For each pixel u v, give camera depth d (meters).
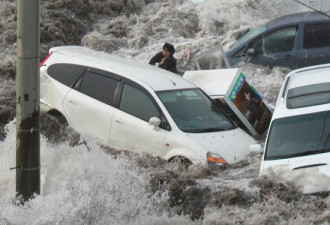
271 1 42.22
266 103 27.58
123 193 16.56
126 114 22.20
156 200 16.91
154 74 23.72
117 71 23.28
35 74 16.69
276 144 17.92
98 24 41.69
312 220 14.89
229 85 24.58
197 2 44.44
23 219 15.73
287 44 31.12
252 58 31.64
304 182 16.31
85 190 16.25
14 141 22.03
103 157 19.59
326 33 30.52
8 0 43.50
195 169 19.22
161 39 39.62
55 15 40.59
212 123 22.19
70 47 27.38
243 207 16.11
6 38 38.66
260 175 17.23
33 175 16.94
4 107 27.52
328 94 19.31
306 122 18.27
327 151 17.08
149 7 44.72
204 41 37.22
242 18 40.62
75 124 23.27
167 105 21.92
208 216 15.79
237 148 21.14
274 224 15.06
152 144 21.38
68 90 23.86
